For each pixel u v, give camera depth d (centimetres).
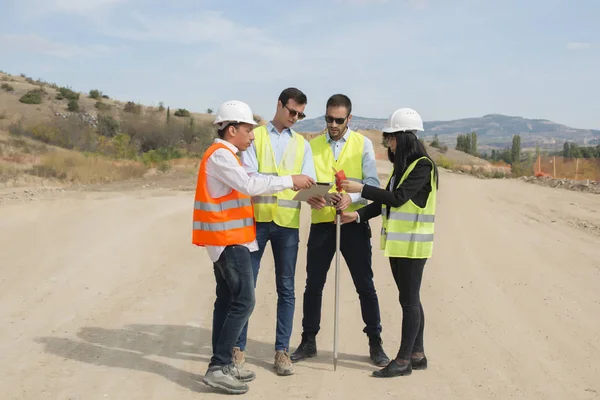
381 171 3494
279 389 482
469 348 582
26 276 819
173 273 871
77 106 7088
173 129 5475
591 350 575
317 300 554
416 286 505
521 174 4231
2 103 6919
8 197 1625
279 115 534
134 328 628
